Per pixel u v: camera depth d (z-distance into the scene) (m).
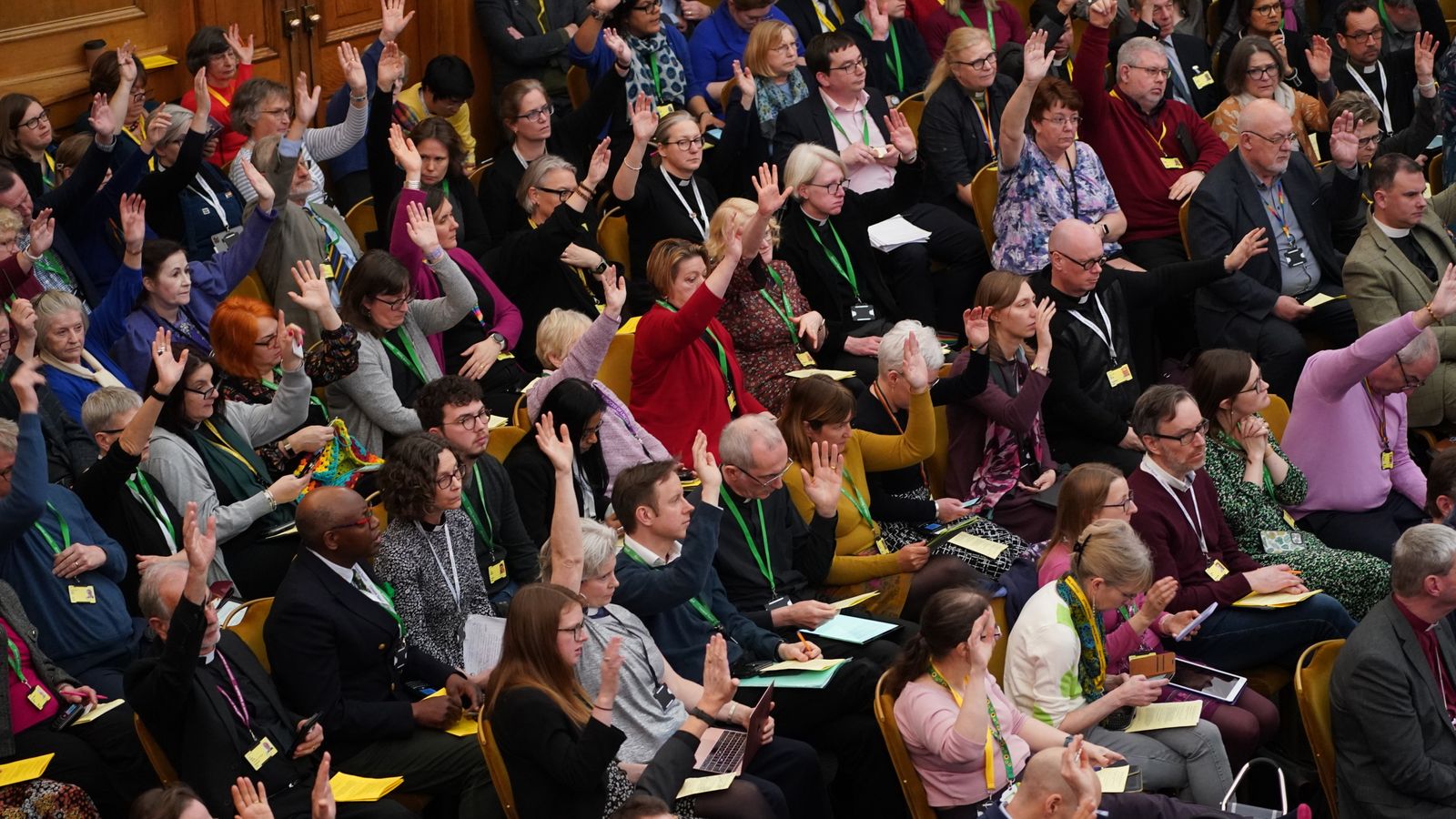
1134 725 8.20
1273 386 12.34
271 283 10.81
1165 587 8.23
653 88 14.36
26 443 7.63
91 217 10.80
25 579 7.81
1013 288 10.29
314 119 13.83
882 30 15.22
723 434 8.85
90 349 9.70
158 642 7.25
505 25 14.62
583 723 6.91
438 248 10.36
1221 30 17.00
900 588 9.20
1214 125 14.40
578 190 11.38
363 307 9.70
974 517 9.91
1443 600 7.96
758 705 7.50
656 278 10.54
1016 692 8.05
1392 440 10.74
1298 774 8.68
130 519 8.34
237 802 6.20
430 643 8.01
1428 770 7.86
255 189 10.54
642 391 10.46
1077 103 12.55
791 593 8.92
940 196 13.31
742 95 12.99
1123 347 11.38
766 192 10.79
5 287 9.52
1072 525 8.71
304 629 7.33
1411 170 12.06
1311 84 16.58
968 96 13.48
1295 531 10.04
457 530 8.24
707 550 8.05
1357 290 12.23
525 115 12.47
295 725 7.27
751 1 14.78
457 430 8.65
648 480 8.15
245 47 12.81
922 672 7.67
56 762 7.28
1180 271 12.12
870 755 8.20
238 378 9.45
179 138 11.29
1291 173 12.96
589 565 7.62
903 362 9.89
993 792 7.52
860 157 13.09
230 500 8.77
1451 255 12.36
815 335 11.42
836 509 9.12
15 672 7.37
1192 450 9.27
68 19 11.98
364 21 14.25
